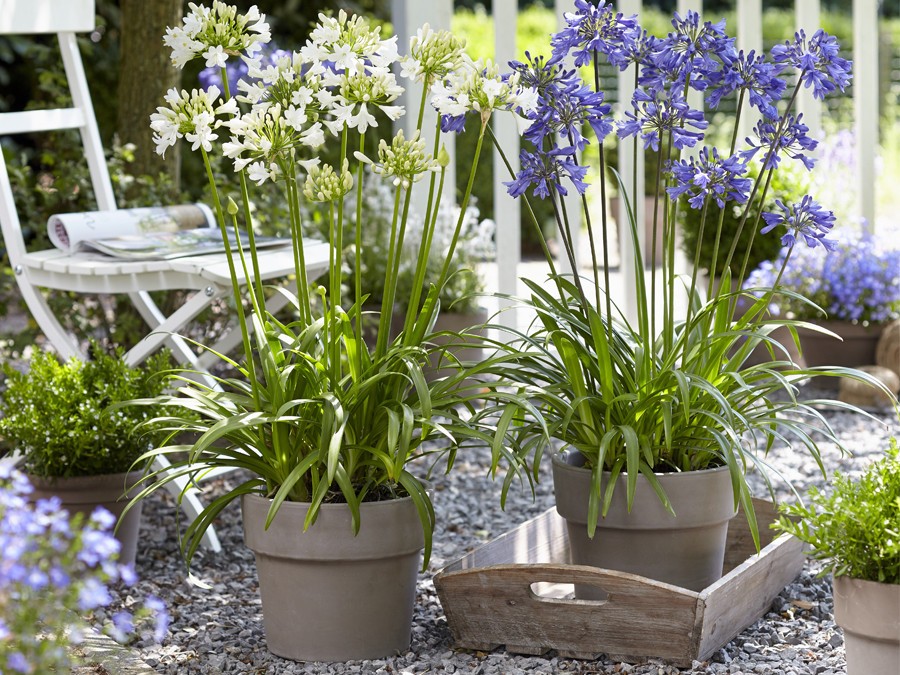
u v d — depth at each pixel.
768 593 2.28
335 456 1.89
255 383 2.11
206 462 2.14
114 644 2.12
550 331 2.20
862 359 4.43
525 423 2.42
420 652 2.18
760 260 4.63
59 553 1.57
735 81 2.14
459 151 8.28
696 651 1.99
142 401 2.14
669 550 2.17
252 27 2.02
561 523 2.70
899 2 11.77
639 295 2.22
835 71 2.15
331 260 2.07
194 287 2.85
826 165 5.21
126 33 4.21
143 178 4.02
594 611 2.04
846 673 1.89
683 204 4.79
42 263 2.92
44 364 2.79
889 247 4.59
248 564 2.78
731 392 2.28
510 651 2.14
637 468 2.03
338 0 7.58
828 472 3.45
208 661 2.14
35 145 6.47
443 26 4.70
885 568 1.78
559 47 2.18
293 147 2.06
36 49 4.88
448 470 2.21
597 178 9.23
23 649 1.51
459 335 2.21
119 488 2.65
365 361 2.13
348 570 2.07
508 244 4.70
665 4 11.03
